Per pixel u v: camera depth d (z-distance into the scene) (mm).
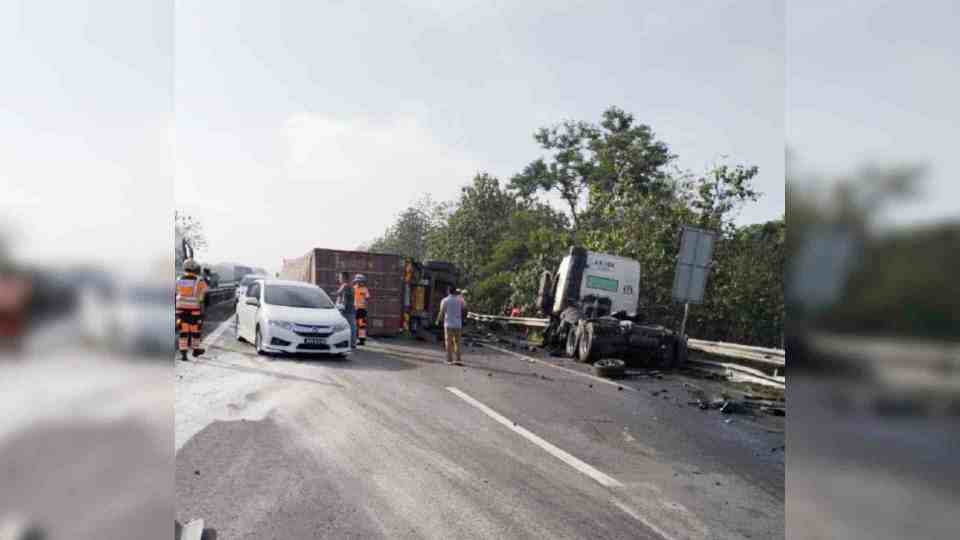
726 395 10109
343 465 5207
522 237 34438
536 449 6121
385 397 8273
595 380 11398
